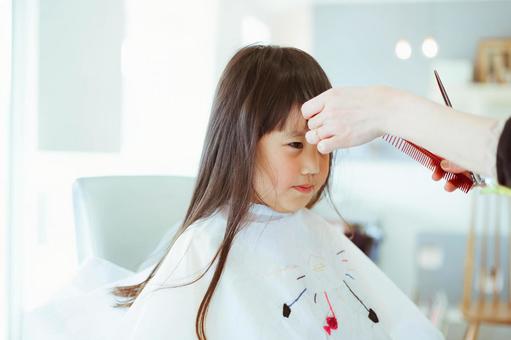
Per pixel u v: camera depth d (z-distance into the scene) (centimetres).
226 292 78
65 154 149
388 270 377
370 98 68
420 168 393
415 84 399
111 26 176
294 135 79
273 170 80
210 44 272
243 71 83
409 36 399
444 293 379
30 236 121
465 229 386
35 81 127
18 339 113
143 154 213
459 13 392
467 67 391
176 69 247
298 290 82
